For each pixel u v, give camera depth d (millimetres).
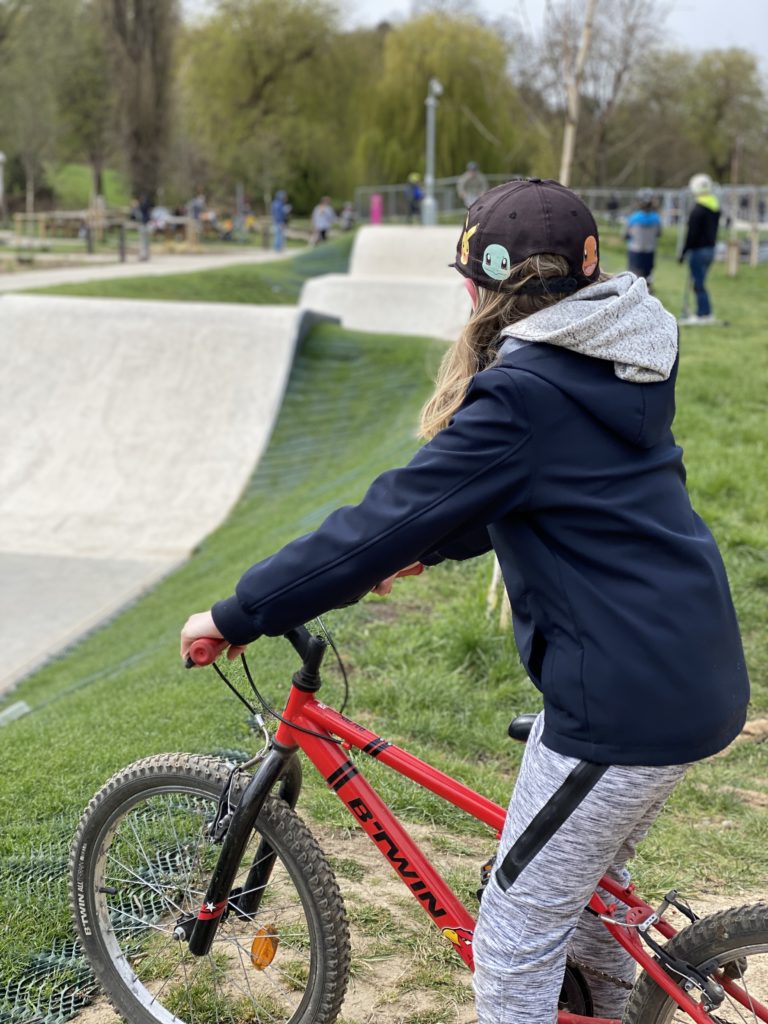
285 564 1909
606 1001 2342
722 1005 2174
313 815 3516
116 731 4363
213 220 46656
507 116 24531
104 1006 2660
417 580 6109
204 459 14094
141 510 12984
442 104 46938
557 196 1911
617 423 1830
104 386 15469
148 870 2559
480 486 1820
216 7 54812
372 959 2822
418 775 2205
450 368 2039
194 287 27125
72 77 48000
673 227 35812
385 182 48438
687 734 1824
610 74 12336
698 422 8797
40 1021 2596
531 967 1986
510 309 1941
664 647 1810
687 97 51438
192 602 8945
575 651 1852
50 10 45906
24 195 54125
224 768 2334
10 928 2920
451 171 47188
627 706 1814
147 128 43062
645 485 1869
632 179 48750
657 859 3488
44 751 4230
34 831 3424
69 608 10047
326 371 16359
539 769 1937
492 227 1919
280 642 5191
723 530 6422
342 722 2254
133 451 14250
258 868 2367
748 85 51781
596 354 1820
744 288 20656
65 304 16891
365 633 5305
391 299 24141
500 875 2002
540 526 1869
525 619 1957
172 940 2643
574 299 1890
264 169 53375
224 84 54406
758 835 3707
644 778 1860
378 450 12469
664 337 1872
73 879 2508
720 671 1867
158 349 16125
